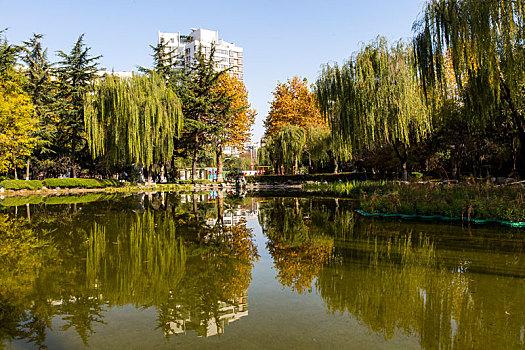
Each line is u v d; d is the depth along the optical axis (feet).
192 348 7.96
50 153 102.53
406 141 55.06
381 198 34.19
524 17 31.53
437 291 11.71
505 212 26.14
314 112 129.59
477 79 36.19
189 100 106.83
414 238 20.99
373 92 54.49
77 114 93.30
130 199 59.11
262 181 126.72
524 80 35.86
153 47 112.37
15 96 77.66
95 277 14.15
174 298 11.60
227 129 118.93
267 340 8.34
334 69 60.18
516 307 10.20
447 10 37.88
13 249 19.75
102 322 9.71
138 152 82.12
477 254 16.80
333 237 22.11
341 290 12.05
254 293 11.98
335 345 7.98
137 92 82.64
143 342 8.34
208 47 294.87
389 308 10.35
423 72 43.45
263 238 22.43
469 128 55.31
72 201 54.95
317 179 106.73
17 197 65.21
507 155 61.36
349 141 59.98
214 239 22.35
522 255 16.53
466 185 35.29
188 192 81.82
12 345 8.30
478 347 7.85
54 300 11.57
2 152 76.07
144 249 19.48
